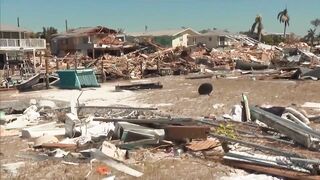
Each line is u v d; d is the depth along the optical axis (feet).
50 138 46.73
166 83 116.26
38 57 195.52
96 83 113.19
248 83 107.04
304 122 50.29
